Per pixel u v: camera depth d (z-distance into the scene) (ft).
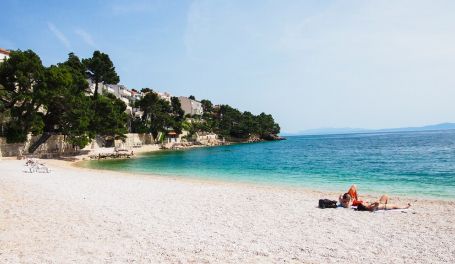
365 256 30.48
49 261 28.91
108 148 275.18
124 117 298.56
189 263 28.50
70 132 199.31
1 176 93.91
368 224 42.50
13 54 172.04
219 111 595.47
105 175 113.70
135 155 262.67
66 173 114.93
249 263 28.60
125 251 31.68
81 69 271.08
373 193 74.23
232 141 573.74
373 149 273.54
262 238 36.40
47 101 180.75
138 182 90.53
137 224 42.34
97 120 220.64
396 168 128.67
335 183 92.73
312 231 39.34
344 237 36.70
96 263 28.48
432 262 28.94
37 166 117.80
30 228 39.81
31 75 175.63
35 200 57.72
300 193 70.69
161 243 34.27
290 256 30.48
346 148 308.40
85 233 37.93
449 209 52.42
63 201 57.52
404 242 34.73
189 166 161.27
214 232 38.88
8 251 31.55
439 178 98.27
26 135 186.09
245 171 132.57
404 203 59.00
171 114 436.76
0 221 42.86
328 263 28.71
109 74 303.07
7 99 179.63
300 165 155.02
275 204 56.70
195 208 53.26
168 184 86.43
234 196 65.51
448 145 296.51
